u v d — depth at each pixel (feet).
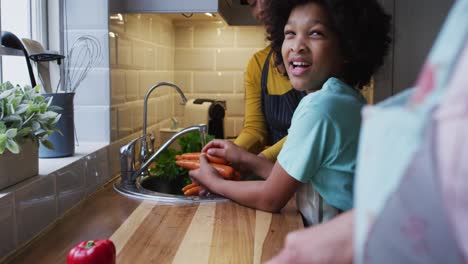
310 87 4.46
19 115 3.78
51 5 5.80
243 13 8.74
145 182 6.15
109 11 5.87
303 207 4.62
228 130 9.65
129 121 6.86
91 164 5.36
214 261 3.41
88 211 4.69
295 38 4.31
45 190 4.16
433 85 1.16
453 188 1.06
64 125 5.01
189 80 9.61
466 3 1.17
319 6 4.16
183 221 4.36
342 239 1.52
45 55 4.90
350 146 4.05
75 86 5.73
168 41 9.09
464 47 1.12
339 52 4.31
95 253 3.05
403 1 8.61
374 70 4.63
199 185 5.35
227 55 9.50
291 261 1.61
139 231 4.08
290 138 4.25
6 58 5.31
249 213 4.63
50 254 3.57
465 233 1.04
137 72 7.20
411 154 1.14
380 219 1.19
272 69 7.14
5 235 3.49
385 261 1.19
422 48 8.66
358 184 1.30
